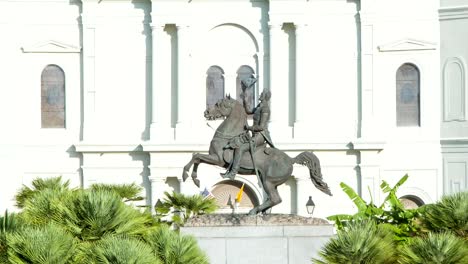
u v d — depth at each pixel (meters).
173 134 64.75
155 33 65.06
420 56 65.31
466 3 64.69
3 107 64.88
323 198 64.12
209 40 65.50
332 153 64.56
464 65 64.75
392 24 65.31
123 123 65.38
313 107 65.00
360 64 65.19
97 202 28.41
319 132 64.75
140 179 65.12
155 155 64.38
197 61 65.44
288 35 65.31
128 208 29.11
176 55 65.25
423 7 65.25
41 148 65.31
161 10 65.06
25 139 65.31
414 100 65.31
